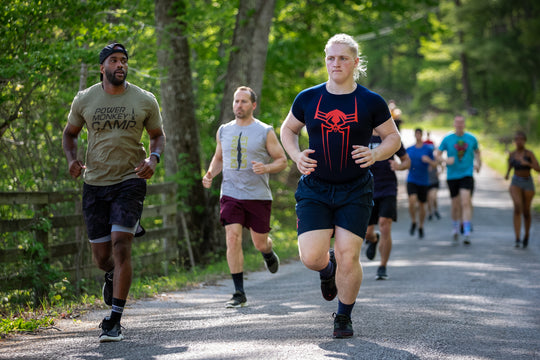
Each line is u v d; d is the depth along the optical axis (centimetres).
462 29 6350
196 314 719
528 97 6606
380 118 558
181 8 1424
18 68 859
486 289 880
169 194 1269
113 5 1060
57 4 915
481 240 1600
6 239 940
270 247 848
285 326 630
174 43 1455
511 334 618
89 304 795
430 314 692
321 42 2344
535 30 5450
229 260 790
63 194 962
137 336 586
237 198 801
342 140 557
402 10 2536
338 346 533
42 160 1068
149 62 1359
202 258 1490
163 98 1460
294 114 584
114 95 602
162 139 631
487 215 2178
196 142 1498
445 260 1230
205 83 1980
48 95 1005
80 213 1066
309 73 2603
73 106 611
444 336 586
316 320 664
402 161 988
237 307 772
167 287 968
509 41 6138
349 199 562
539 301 804
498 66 6216
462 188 1504
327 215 567
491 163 4197
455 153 1511
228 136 812
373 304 759
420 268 1126
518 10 6122
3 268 894
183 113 1474
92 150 606
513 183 1447
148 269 1215
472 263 1167
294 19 2384
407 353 515
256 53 1513
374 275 1066
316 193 570
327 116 559
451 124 7612
